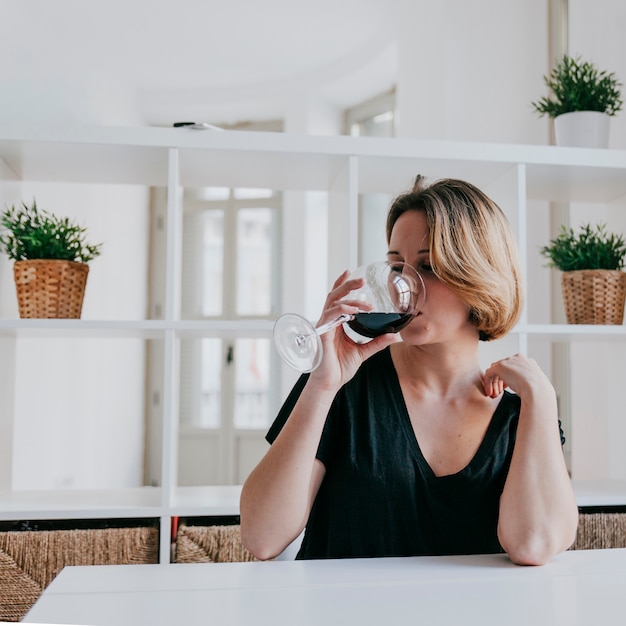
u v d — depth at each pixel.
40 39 3.61
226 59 4.92
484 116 3.42
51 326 1.83
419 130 3.72
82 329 1.85
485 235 1.10
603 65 2.72
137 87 5.44
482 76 3.43
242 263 5.93
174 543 1.76
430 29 3.58
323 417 1.04
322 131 5.25
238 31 4.50
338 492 1.13
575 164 2.01
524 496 1.00
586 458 2.85
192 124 1.87
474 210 1.11
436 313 1.10
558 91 2.19
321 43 4.66
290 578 0.84
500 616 0.70
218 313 5.95
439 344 1.15
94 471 4.55
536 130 3.35
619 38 2.65
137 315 5.59
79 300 1.96
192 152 1.93
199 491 2.03
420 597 0.76
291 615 0.70
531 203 3.23
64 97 3.97
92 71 4.52
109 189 4.85
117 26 4.36
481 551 1.12
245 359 5.88
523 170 2.00
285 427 1.06
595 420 2.79
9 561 1.70
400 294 1.01
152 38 4.56
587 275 2.06
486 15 3.44
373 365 1.21
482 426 1.16
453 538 1.12
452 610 0.72
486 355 2.08
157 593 0.78
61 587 0.80
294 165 2.05
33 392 3.57
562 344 3.25
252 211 5.93
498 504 1.14
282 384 5.48
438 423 1.16
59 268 1.91
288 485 1.03
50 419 3.79
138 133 1.87
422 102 3.68
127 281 5.32
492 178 2.15
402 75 4.00
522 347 1.95
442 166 2.03
